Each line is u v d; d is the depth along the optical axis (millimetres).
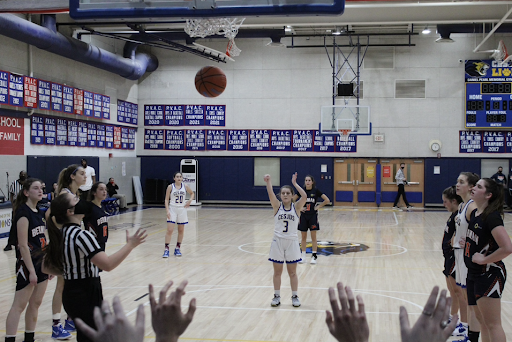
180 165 21703
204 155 21812
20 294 4535
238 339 4938
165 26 16969
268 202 21531
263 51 21312
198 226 14578
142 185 22031
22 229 4398
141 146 22047
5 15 12305
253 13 3467
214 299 6500
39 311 5988
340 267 8695
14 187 13711
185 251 10344
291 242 6156
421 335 1281
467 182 4438
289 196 6137
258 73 21391
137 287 7133
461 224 4543
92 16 3596
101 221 4520
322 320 5574
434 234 12852
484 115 19859
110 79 19438
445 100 20266
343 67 20844
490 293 3768
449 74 20203
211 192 21828
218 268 8570
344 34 19234
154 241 11656
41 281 4656
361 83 20719
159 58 21828
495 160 20000
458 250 4730
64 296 3525
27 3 8023
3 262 9070
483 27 16953
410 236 12500
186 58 21672
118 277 7820
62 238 3496
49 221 3568
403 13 14125
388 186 20797
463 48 20062
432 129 20375
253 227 14344
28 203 4594
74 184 5043
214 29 6516
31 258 4457
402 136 20578
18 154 14078
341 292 1396
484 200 3820
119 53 19891
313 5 3371
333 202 21172
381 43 20500
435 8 13695
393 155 20641
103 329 1271
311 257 9672
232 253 10094
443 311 1306
